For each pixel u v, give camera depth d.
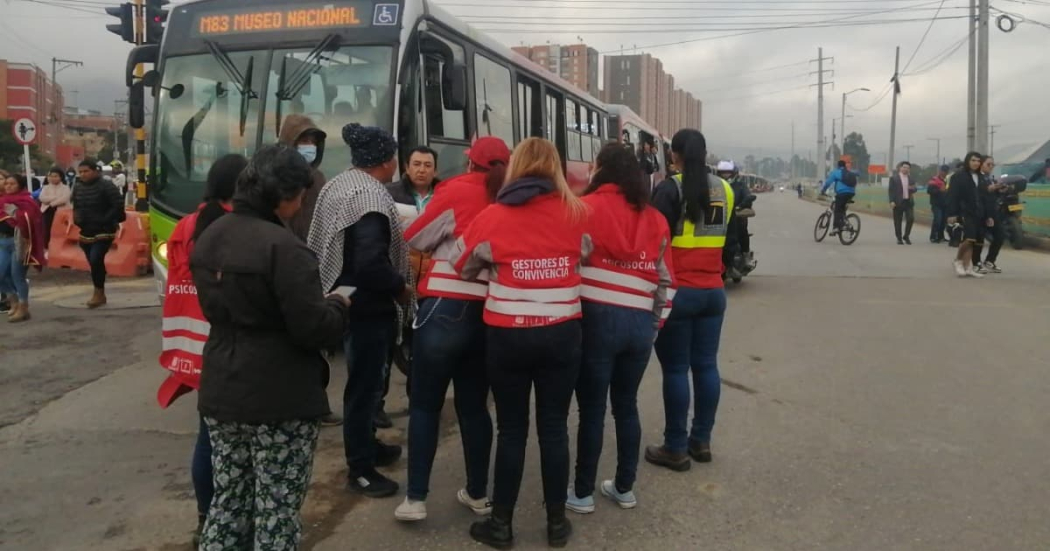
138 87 8.05
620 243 3.95
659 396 6.50
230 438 3.19
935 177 18.33
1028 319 9.19
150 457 5.23
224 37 7.66
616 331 4.02
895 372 7.03
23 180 9.92
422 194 5.51
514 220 3.69
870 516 4.26
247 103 7.42
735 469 4.91
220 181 3.64
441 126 7.96
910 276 12.72
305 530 4.14
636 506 4.39
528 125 10.90
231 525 3.27
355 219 4.11
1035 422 5.70
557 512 3.94
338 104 7.24
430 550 3.93
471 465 4.23
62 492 4.67
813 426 5.66
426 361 3.98
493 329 3.74
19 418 6.04
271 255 3.02
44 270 14.15
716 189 4.72
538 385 3.84
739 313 9.68
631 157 4.10
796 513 4.30
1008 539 3.99
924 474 4.80
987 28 24.69
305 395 3.16
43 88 102.50
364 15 7.36
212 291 3.09
